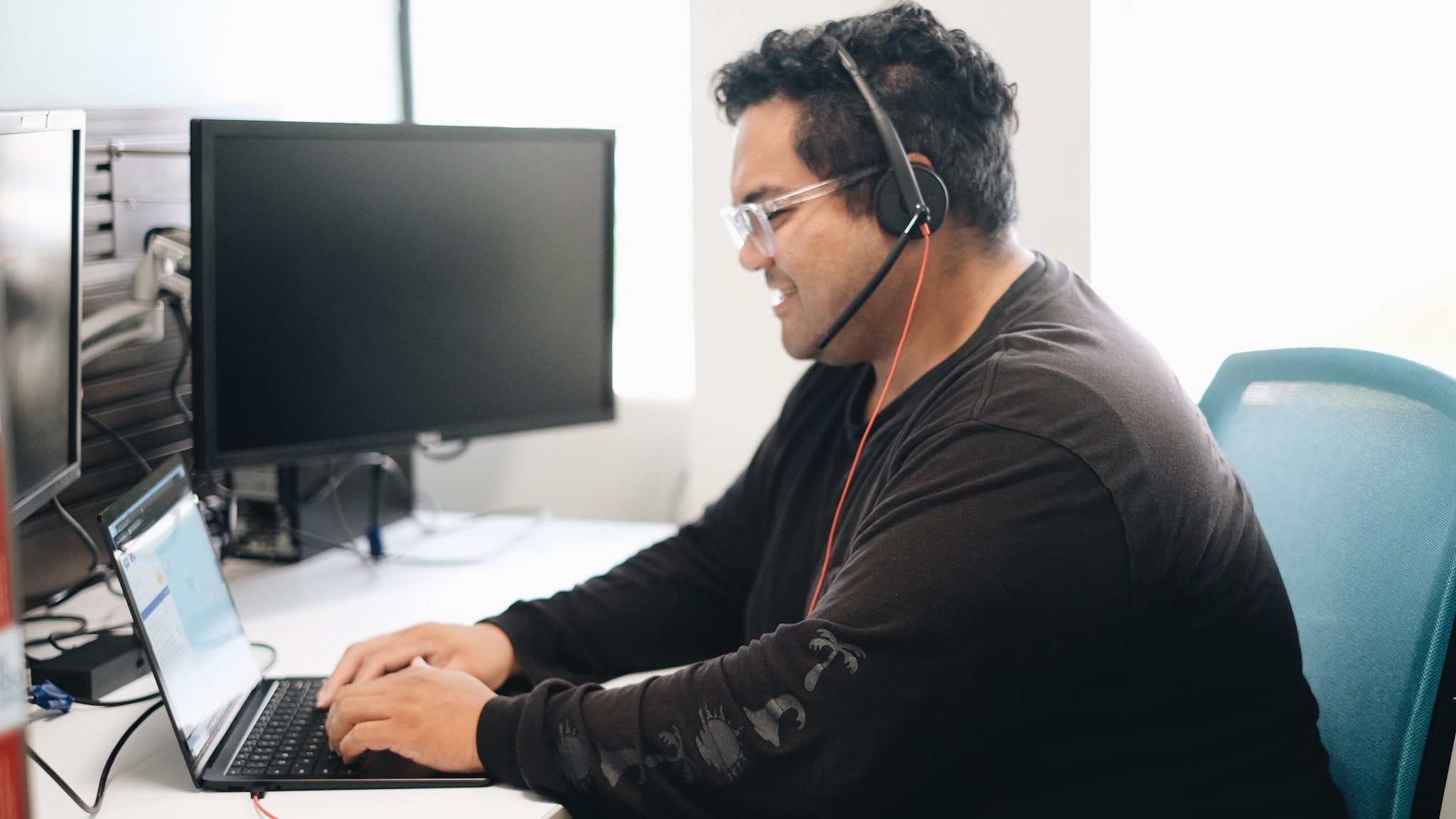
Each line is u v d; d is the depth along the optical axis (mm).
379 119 2260
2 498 534
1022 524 853
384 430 1503
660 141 2234
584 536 1770
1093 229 1814
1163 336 1973
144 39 1727
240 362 1385
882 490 986
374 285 1470
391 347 1494
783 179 1059
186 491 1182
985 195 1060
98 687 1173
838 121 1035
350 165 1428
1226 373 1295
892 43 1049
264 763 1013
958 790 978
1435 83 1805
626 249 2281
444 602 1472
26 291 1111
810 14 1862
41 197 1143
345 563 1635
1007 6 1777
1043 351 951
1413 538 1009
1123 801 963
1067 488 859
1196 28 1887
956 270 1072
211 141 1312
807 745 864
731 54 1919
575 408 1663
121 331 1408
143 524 1031
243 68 1919
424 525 1839
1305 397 1191
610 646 1266
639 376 2301
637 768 920
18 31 1524
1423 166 1828
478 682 1064
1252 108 1887
